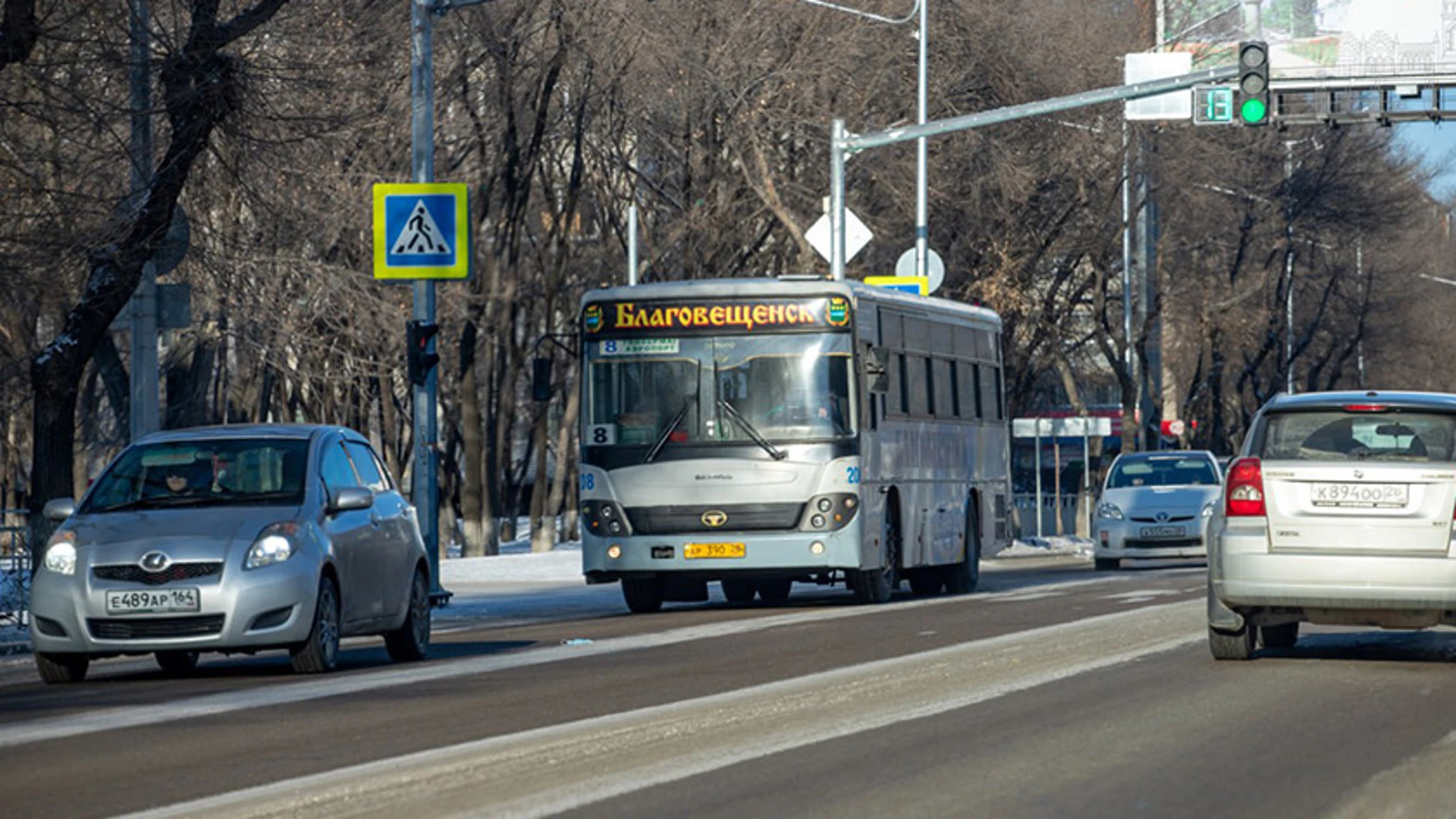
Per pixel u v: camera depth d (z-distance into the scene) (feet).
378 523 116.47
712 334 162.40
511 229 296.92
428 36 191.62
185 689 100.07
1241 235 405.80
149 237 162.40
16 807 60.23
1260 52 197.88
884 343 170.81
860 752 69.46
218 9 177.78
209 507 108.37
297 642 104.78
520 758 68.80
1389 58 353.92
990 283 316.60
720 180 286.05
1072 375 404.77
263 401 314.55
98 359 271.08
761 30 279.08
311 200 231.09
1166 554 245.86
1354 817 56.70
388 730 78.59
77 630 103.65
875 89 292.61
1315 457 99.86
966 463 195.00
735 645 121.29
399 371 332.80
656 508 161.27
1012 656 107.34
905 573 186.29
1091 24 318.24
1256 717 79.87
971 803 58.70
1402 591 97.86
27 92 164.86
